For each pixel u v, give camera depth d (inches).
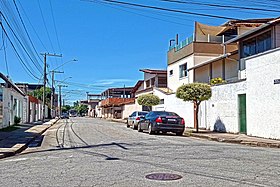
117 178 307.7
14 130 1015.0
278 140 663.1
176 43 1473.9
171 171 339.6
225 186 276.5
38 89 3361.2
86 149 539.5
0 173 341.4
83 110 5329.7
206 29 1312.7
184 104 1198.9
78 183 289.4
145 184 284.0
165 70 1868.8
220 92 914.7
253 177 310.5
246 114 792.3
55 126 1385.3
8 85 1127.0
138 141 673.0
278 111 673.6
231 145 615.8
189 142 661.3
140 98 1498.5
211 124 965.2
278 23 839.7
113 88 3270.2
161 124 850.8
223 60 1179.9
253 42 957.2
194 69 1293.1
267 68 709.3
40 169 359.6
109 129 1130.0
